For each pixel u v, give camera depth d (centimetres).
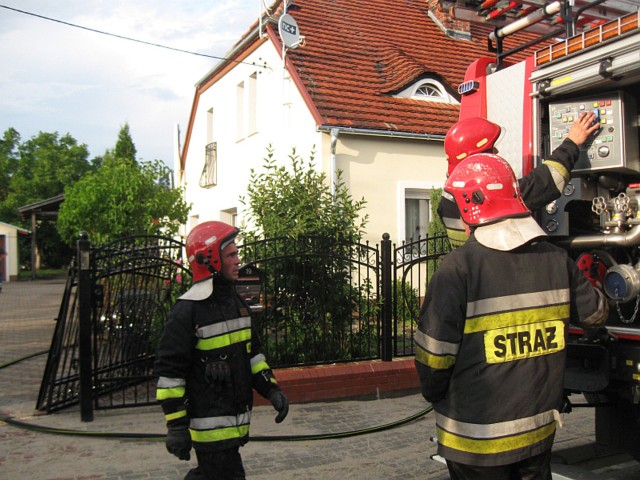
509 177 254
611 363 362
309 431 539
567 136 383
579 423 555
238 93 1484
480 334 240
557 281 250
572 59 372
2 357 914
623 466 451
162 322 658
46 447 497
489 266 243
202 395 293
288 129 1169
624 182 405
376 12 1502
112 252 596
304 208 710
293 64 1152
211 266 299
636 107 380
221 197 1590
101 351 607
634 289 352
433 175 1121
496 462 234
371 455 482
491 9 470
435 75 1202
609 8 463
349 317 688
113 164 1234
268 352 655
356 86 1166
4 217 4481
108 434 518
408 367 668
